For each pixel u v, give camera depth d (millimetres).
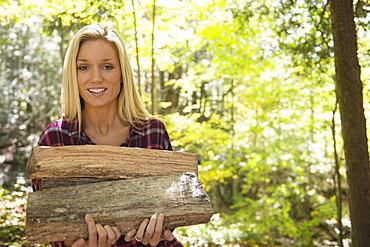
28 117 12266
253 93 7359
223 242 6328
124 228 1183
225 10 5945
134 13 5234
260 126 7910
